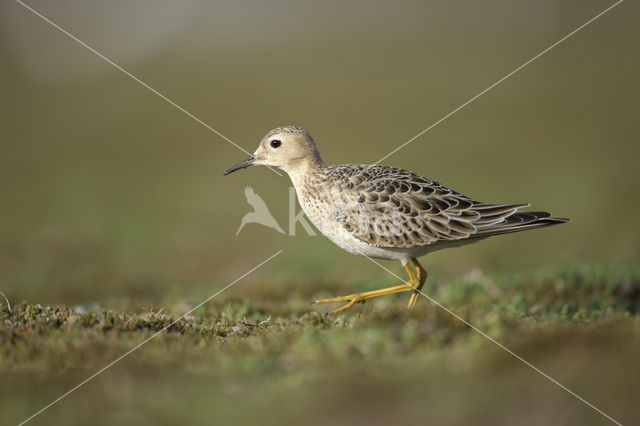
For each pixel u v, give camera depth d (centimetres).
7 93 5153
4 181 3316
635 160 2952
